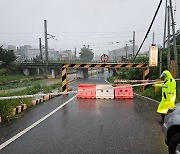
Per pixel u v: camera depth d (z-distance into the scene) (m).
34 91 17.89
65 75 17.34
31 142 5.86
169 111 4.82
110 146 5.57
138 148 5.42
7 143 5.79
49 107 11.21
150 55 16.17
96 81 40.56
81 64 17.53
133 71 24.41
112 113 9.60
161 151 5.23
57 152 5.20
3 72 63.12
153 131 6.82
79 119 8.45
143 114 9.38
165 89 8.05
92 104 12.16
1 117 8.25
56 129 7.07
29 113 9.64
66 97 15.28
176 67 14.45
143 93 16.52
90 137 6.26
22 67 73.06
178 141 4.28
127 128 7.17
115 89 14.70
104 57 21.58
